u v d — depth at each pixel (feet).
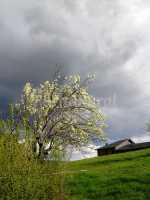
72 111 161.79
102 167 168.86
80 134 156.87
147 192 104.99
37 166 55.83
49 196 56.03
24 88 155.12
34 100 155.43
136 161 175.32
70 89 168.76
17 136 56.85
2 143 54.85
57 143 61.16
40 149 58.44
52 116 148.77
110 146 409.69
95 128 165.37
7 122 57.52
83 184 117.91
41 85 164.45
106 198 104.63
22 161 54.49
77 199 103.55
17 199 51.96
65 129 148.66
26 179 53.16
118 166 161.99
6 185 51.98
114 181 120.67
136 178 120.57
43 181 54.85
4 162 53.31
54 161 58.90
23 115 58.75
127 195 104.58
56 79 168.96
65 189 59.21
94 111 167.94
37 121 140.77
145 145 380.58
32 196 53.11
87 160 221.05
